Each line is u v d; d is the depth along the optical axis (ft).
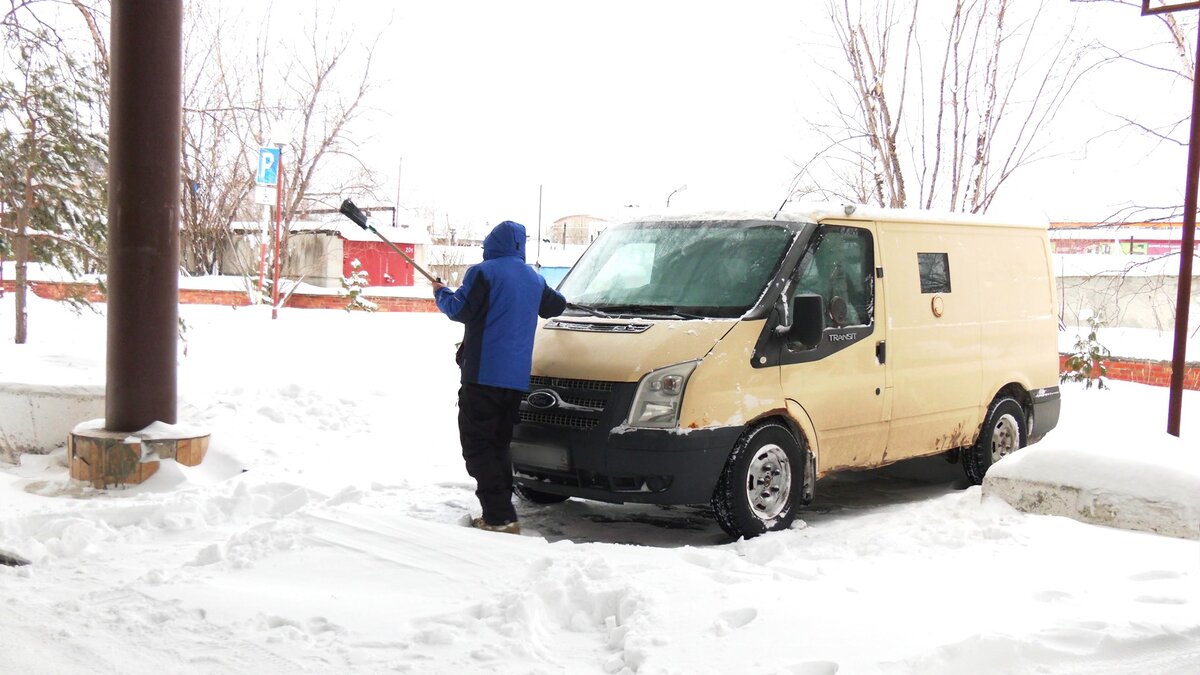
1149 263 42.16
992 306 27.73
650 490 20.49
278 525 18.94
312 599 15.58
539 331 22.74
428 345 45.91
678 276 23.29
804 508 25.43
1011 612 14.73
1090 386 42.70
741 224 23.89
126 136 24.77
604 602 15.11
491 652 13.61
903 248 25.31
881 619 14.19
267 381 34.68
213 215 79.51
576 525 23.57
